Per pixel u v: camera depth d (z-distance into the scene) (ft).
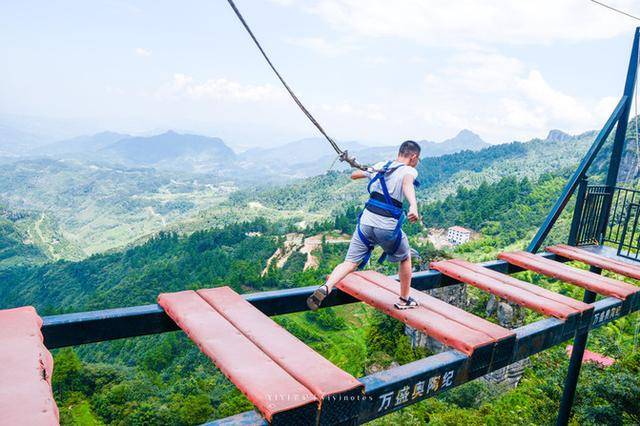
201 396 217.36
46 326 11.68
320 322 320.50
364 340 295.07
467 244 529.86
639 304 19.51
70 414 218.79
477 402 105.70
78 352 372.38
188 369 293.02
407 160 12.76
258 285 467.52
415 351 141.18
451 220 645.10
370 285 16.84
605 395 44.04
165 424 206.08
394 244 12.95
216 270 510.58
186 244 637.30
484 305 136.77
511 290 17.79
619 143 28.55
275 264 520.42
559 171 630.74
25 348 9.39
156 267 541.34
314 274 466.29
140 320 13.39
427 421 101.09
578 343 24.90
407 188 12.18
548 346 14.75
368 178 13.10
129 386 236.84
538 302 16.40
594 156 27.12
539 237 26.43
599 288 19.13
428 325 13.29
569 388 25.45
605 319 17.69
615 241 28.60
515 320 126.11
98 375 250.37
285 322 319.27
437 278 20.47
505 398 96.53
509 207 597.52
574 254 25.84
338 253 542.57
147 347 335.47
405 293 14.48
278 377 9.19
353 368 262.67
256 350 10.46
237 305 13.58
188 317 12.26
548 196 578.25
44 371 8.61
